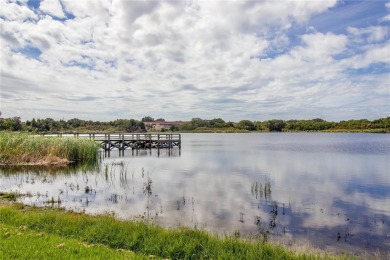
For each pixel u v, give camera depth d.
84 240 7.86
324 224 11.55
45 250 6.62
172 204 14.18
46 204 13.57
